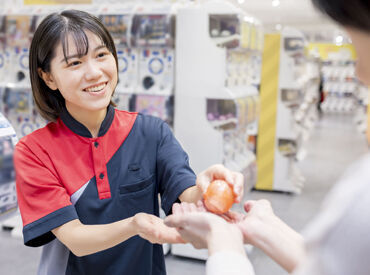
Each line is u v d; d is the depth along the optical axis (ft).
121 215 4.10
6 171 3.86
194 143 10.77
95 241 3.52
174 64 10.78
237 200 3.66
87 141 4.02
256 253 11.45
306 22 51.19
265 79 16.76
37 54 3.84
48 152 3.93
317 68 35.73
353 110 60.08
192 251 10.82
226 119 10.36
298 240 2.68
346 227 1.63
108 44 3.93
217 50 10.28
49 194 3.74
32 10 11.46
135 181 4.18
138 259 4.18
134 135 4.32
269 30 59.06
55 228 3.69
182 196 4.11
